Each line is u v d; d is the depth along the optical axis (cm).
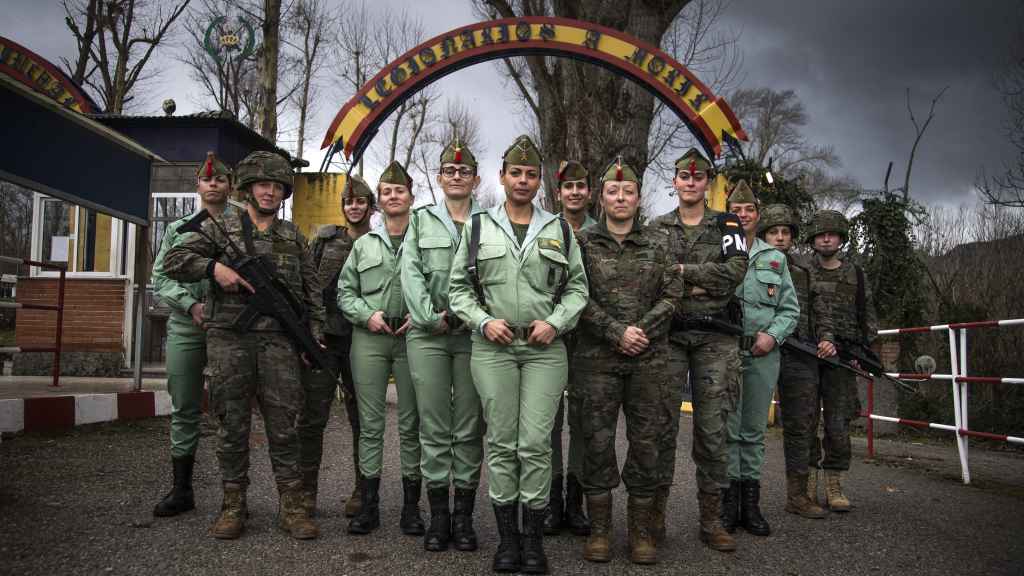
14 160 585
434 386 398
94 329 1028
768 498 541
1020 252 1516
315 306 425
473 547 385
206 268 386
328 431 802
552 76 1499
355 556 366
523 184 382
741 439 456
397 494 521
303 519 398
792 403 495
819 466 528
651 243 395
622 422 1003
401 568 351
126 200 728
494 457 366
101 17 2153
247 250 400
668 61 1009
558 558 381
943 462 763
